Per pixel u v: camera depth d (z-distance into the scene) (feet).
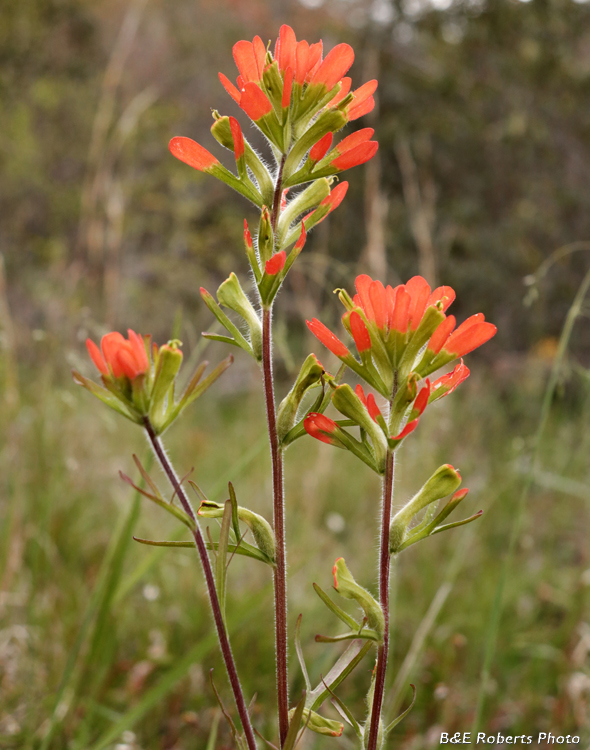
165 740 7.25
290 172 3.43
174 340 3.20
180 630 8.83
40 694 7.46
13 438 9.80
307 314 13.66
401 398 3.26
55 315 15.02
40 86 28.04
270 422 3.45
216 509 3.42
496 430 17.24
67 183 28.12
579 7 29.25
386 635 3.38
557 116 29.73
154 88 29.63
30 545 9.57
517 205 28.71
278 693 3.51
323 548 11.22
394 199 27.99
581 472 12.57
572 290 27.09
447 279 27.04
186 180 27.48
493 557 11.78
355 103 3.50
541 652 8.76
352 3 31.89
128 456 12.03
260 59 3.45
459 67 29.99
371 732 3.42
